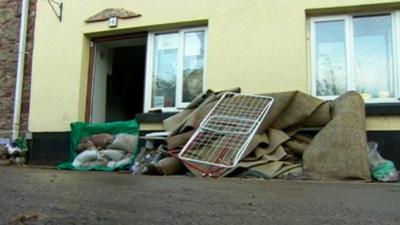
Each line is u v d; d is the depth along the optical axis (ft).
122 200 7.59
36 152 20.90
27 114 21.48
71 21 21.11
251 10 18.24
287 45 17.58
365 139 14.29
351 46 17.31
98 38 21.15
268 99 15.83
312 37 17.78
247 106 15.89
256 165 14.38
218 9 18.70
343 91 17.22
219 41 18.52
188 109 17.22
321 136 14.40
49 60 21.24
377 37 17.12
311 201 7.95
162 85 19.85
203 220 6.01
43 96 21.11
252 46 18.04
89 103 20.94
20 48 21.77
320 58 17.62
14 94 21.81
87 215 6.16
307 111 15.34
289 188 10.48
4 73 22.21
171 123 17.19
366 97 16.92
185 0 19.29
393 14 16.98
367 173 13.73
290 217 6.33
